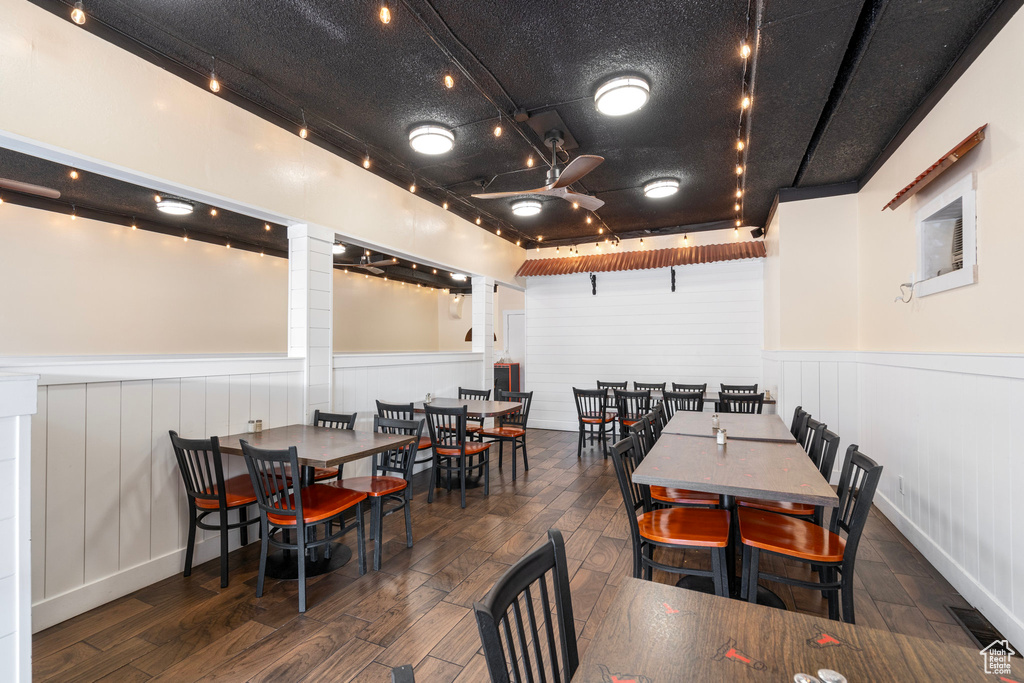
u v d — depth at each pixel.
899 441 3.39
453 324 10.84
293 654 2.04
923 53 2.52
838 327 4.44
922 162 2.99
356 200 4.14
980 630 2.20
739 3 2.33
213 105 3.01
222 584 2.63
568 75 2.95
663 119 3.48
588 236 7.16
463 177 4.63
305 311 3.66
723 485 1.95
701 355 6.50
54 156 2.35
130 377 2.58
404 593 2.55
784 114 3.08
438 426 4.30
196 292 5.98
